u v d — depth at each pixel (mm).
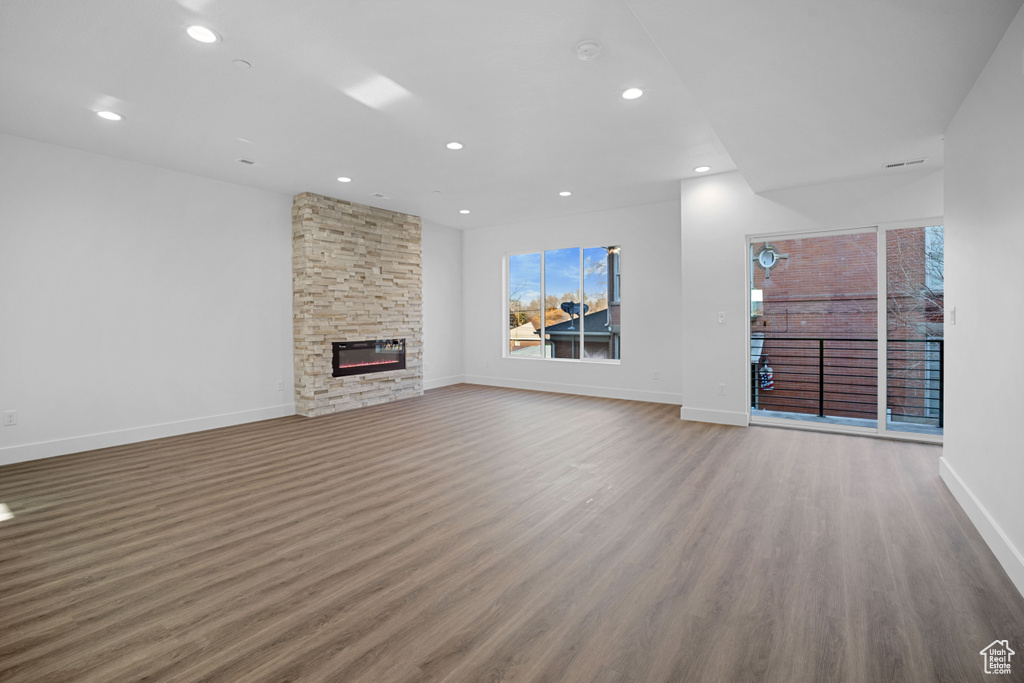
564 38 2539
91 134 3863
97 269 4363
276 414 5664
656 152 4316
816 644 1719
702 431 4836
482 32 2484
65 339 4199
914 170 4191
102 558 2379
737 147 3629
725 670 1594
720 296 5102
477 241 8148
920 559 2301
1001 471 2297
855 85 2652
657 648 1705
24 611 1942
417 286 7051
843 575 2174
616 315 7121
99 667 1617
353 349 6172
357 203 6203
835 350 4746
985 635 1759
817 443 4352
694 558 2342
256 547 2482
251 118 3549
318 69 2850
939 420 4316
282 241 5734
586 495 3168
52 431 4137
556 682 1542
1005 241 2242
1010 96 2148
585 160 4531
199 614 1918
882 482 3334
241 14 2326
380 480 3486
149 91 3117
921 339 4355
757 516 2811
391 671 1593
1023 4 1955
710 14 2014
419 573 2223
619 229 6688
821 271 4766
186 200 4922
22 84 3014
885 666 1605
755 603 1971
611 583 2131
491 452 4180
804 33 2160
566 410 6004
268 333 5602
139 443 4539
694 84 2650
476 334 8242
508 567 2273
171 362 4840
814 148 3646
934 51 2307
